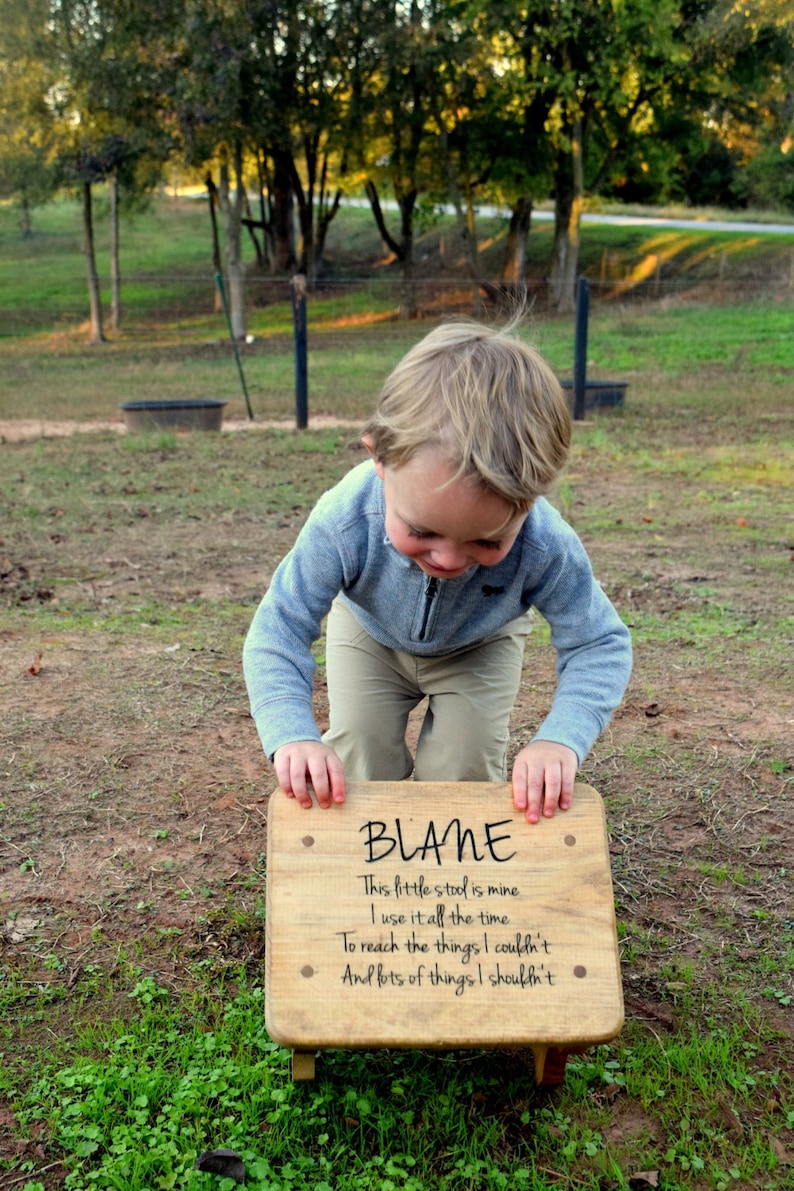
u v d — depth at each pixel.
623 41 29.23
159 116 28.72
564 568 2.24
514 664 2.52
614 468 9.49
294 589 2.26
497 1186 1.91
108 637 4.73
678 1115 2.10
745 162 54.16
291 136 31.14
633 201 58.34
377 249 47.03
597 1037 1.96
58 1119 2.02
